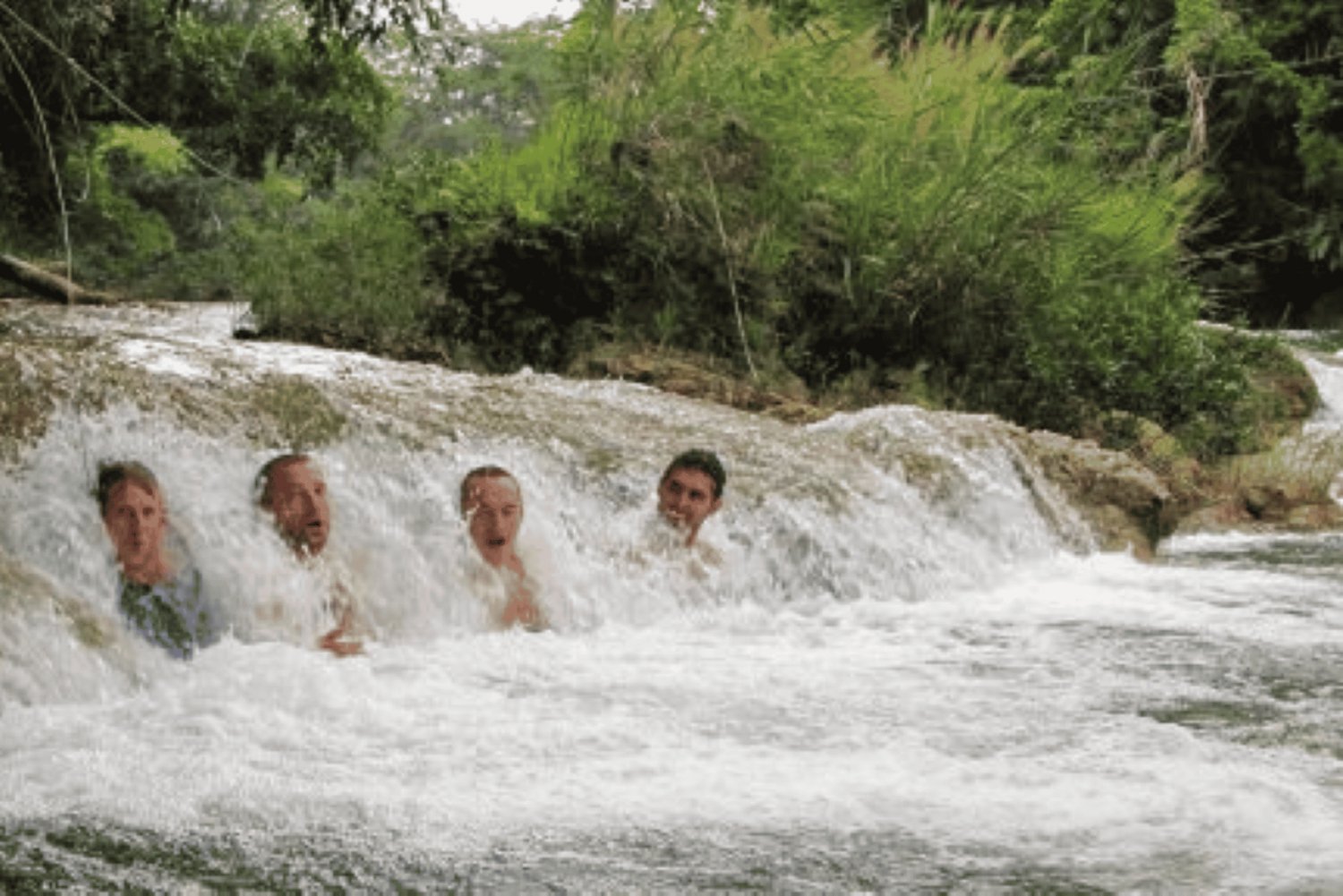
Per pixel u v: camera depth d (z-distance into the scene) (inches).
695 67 530.3
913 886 141.8
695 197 502.0
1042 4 860.0
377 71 961.5
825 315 519.2
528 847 150.4
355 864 145.2
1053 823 159.0
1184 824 158.4
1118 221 584.4
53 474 229.3
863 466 330.3
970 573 318.0
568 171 508.4
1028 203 541.0
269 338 498.3
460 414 289.7
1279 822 159.0
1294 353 832.3
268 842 149.9
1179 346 583.5
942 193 533.6
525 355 495.8
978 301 530.3
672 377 457.1
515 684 213.3
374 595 242.5
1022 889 141.0
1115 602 298.0
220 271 909.8
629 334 495.2
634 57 530.3
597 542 276.5
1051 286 546.6
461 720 193.3
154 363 266.8
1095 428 529.7
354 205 577.0
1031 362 533.0
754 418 359.9
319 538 236.2
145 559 220.1
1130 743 188.5
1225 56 1128.2
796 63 535.2
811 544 298.0
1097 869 145.9
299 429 260.1
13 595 203.3
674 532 282.7
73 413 238.8
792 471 315.6
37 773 167.0
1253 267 1222.3
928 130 549.3
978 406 519.8
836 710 203.3
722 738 188.5
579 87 535.2
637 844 151.8
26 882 138.5
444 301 502.3
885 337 522.9
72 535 221.8
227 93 927.7
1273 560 373.7
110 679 201.3
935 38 597.9
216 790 163.3
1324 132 1213.1
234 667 210.5
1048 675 227.9
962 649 248.7
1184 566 357.4
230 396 259.9
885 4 639.1
